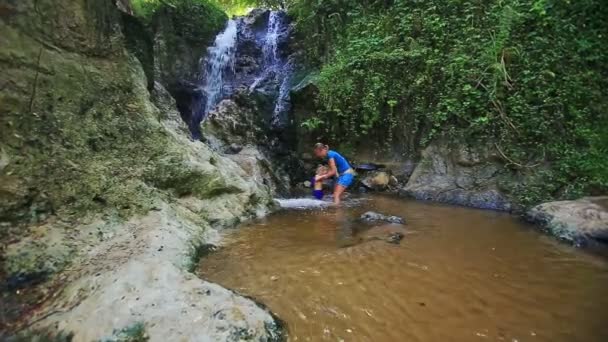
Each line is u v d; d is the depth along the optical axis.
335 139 9.12
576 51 6.30
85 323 2.40
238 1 14.11
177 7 10.54
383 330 2.64
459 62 7.09
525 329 2.64
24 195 3.27
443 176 7.30
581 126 6.02
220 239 4.59
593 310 2.90
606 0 6.23
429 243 4.47
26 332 2.45
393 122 8.21
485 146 6.84
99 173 4.02
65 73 3.96
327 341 2.51
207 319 2.39
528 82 6.42
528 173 6.24
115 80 4.66
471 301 3.04
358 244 4.39
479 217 5.77
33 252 3.08
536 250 4.24
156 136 4.96
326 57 10.02
